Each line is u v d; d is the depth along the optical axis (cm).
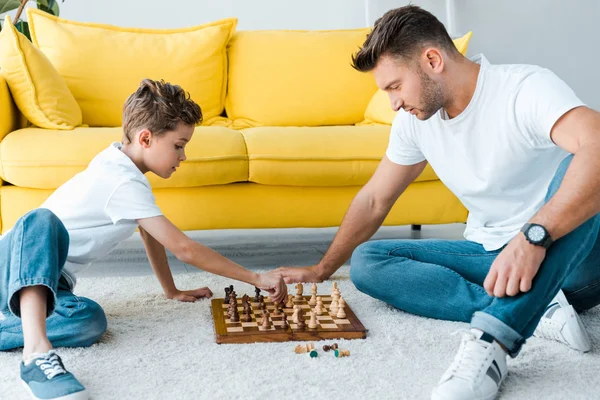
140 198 170
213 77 304
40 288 145
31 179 235
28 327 140
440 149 174
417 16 155
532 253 133
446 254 185
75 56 290
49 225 148
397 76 156
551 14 419
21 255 144
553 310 164
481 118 162
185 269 250
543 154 162
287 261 268
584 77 428
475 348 134
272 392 136
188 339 167
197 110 181
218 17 381
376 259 187
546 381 142
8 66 255
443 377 134
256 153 244
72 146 238
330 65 311
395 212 257
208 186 246
